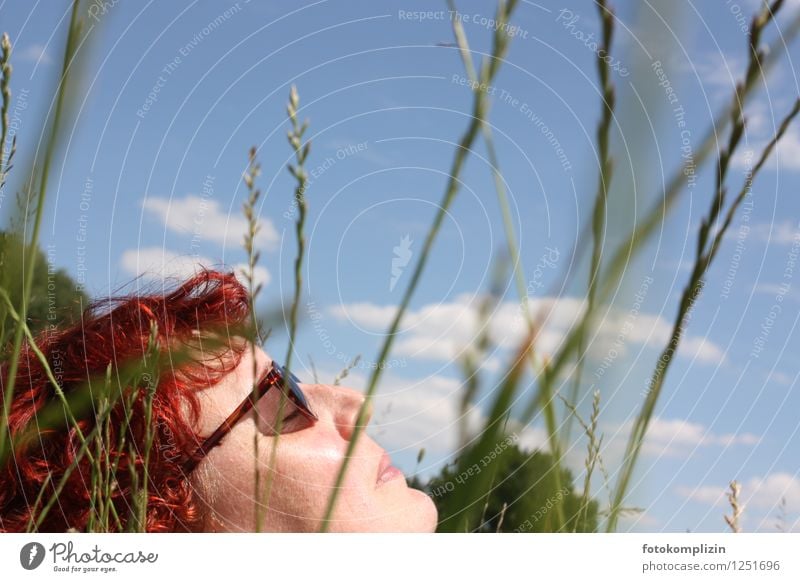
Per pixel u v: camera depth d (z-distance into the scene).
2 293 1.30
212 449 2.04
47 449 1.96
